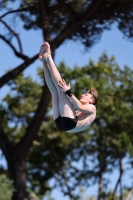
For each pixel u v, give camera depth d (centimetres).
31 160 3747
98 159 3734
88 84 3281
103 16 2597
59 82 956
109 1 2473
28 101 3622
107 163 3719
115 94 3403
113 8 2503
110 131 3459
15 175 2548
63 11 2695
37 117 2595
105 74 3425
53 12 2644
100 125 3509
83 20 2572
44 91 2595
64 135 3541
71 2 2619
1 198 2175
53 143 3653
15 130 3703
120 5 2472
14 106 3619
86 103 999
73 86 3331
